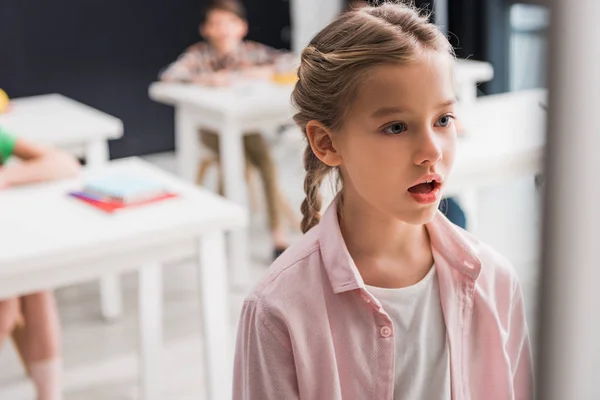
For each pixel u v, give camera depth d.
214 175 4.75
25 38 5.06
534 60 4.23
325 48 0.72
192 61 4.08
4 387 2.57
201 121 3.52
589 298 0.36
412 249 0.78
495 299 0.82
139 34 5.36
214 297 2.00
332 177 0.84
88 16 5.20
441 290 0.78
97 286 3.43
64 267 1.79
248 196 4.16
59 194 2.13
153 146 5.53
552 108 0.35
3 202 2.08
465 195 2.99
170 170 5.20
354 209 0.76
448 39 0.72
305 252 0.77
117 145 5.43
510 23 4.30
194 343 2.86
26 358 2.19
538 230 0.36
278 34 5.80
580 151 0.35
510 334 0.85
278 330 0.74
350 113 0.69
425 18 0.71
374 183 0.69
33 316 2.15
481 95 4.34
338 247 0.75
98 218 1.94
